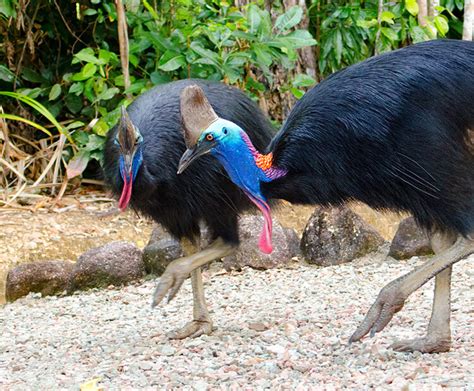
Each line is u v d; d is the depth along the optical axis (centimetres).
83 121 1504
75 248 1210
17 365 798
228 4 1417
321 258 1188
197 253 828
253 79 1387
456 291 987
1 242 1190
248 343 825
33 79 1490
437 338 747
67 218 1284
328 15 1552
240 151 709
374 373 690
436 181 685
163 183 819
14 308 1081
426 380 657
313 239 1198
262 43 1312
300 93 1383
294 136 706
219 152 710
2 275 1145
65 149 1446
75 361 802
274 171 711
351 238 1196
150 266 1173
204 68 1362
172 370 744
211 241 857
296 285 1084
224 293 1066
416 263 1161
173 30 1397
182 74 1389
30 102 1234
